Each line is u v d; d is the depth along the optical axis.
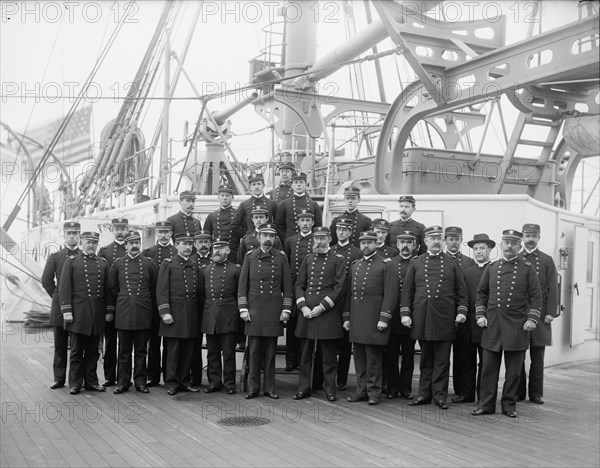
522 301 6.56
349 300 7.37
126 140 13.64
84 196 14.78
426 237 7.24
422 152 10.10
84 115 14.66
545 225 9.45
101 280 7.83
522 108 7.46
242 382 7.94
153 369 8.17
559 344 9.91
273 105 12.74
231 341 7.71
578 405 7.13
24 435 5.70
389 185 10.05
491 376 6.64
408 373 7.54
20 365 9.52
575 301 10.04
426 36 8.49
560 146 10.62
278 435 5.75
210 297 7.70
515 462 5.00
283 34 13.24
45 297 16.30
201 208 10.17
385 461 5.00
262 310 7.36
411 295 7.16
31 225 18.23
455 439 5.67
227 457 5.09
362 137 13.93
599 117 6.46
